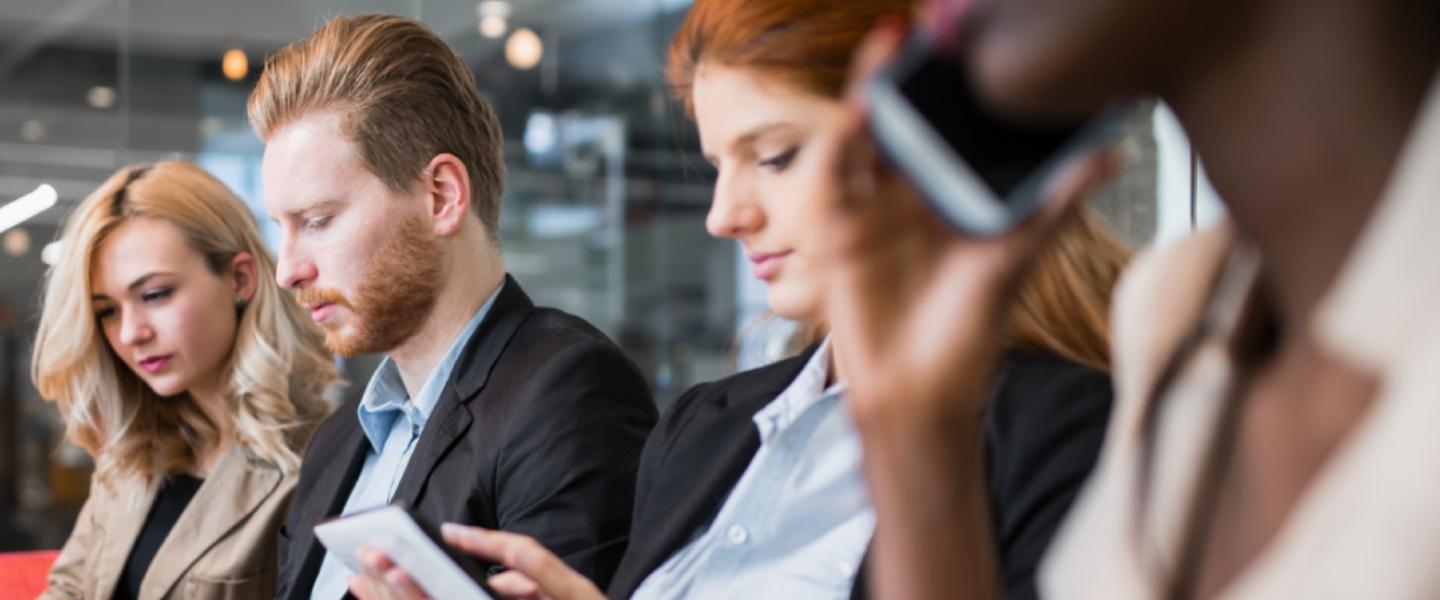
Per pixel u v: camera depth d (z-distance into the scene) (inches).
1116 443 17.6
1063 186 14.5
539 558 43.8
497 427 65.8
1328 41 12.7
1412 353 11.5
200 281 88.4
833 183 15.8
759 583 45.4
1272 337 15.5
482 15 253.6
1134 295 18.2
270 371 88.4
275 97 70.8
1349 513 11.6
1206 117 13.6
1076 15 13.0
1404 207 11.9
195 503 87.4
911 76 14.6
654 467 53.8
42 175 192.5
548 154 260.7
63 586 97.7
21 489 178.1
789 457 45.8
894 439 17.1
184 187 90.4
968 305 16.1
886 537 17.8
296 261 70.4
